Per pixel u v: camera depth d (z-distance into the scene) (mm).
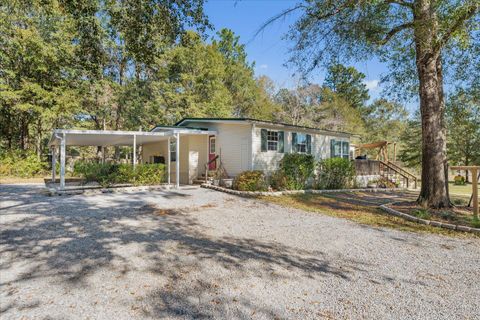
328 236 5539
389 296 3135
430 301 3033
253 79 36625
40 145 24500
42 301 2932
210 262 4047
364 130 32594
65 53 19656
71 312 2730
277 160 14109
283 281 3471
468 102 10992
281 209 8352
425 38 7070
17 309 2773
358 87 32844
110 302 2924
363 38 7465
